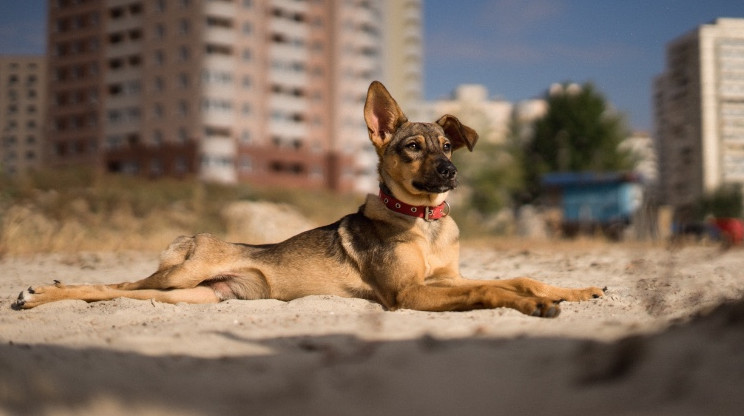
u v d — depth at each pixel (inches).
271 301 251.3
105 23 2682.1
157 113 2576.3
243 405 107.3
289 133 2731.3
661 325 155.6
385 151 270.7
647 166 4121.6
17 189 899.4
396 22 3521.2
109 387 118.1
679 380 102.0
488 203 2303.2
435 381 116.8
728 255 480.4
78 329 195.9
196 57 2508.6
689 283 267.1
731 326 127.6
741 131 3668.8
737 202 2129.7
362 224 266.4
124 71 2645.2
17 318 223.1
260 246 289.4
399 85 3521.2
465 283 259.1
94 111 2706.7
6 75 2352.4
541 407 100.3
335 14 2856.8
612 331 156.9
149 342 162.9
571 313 210.1
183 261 281.4
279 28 2704.2
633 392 102.3
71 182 975.6
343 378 120.6
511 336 158.2
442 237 263.4
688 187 3828.7
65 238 674.8
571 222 1175.0
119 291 270.7
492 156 2411.4
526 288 246.2
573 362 120.6
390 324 184.5
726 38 3705.7
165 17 2559.1
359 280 259.6
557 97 2427.4
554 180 1291.8
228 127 2549.2
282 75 2714.1
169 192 1060.5
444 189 251.1
